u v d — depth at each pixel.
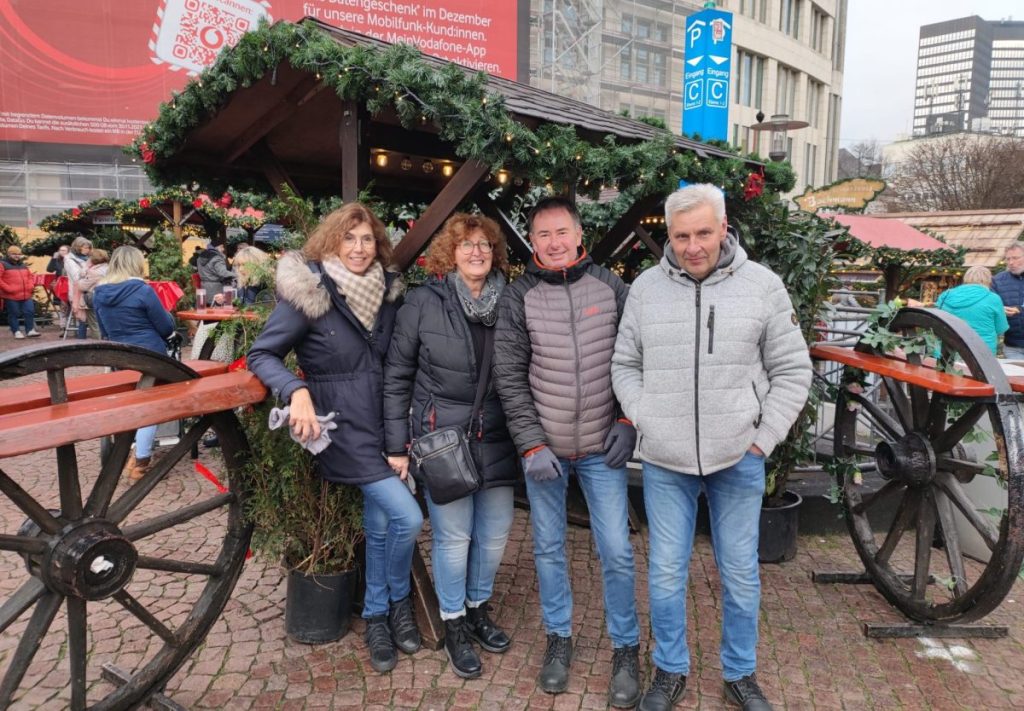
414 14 20.33
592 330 2.51
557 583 2.71
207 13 18.94
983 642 3.08
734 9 30.73
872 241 6.23
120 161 19.06
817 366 4.30
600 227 6.36
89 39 18.36
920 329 3.19
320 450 2.45
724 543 2.48
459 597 2.80
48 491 4.86
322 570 2.95
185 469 5.30
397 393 2.62
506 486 2.77
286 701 2.59
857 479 3.92
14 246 13.11
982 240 10.14
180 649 2.52
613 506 2.56
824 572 3.63
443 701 2.60
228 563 2.66
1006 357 6.82
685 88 7.01
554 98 4.30
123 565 2.14
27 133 18.42
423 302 2.61
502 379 2.52
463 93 2.67
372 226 2.61
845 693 2.69
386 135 4.18
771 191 4.23
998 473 2.80
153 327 5.00
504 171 2.99
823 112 37.75
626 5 27.67
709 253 2.30
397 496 2.62
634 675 2.63
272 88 3.27
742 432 2.32
